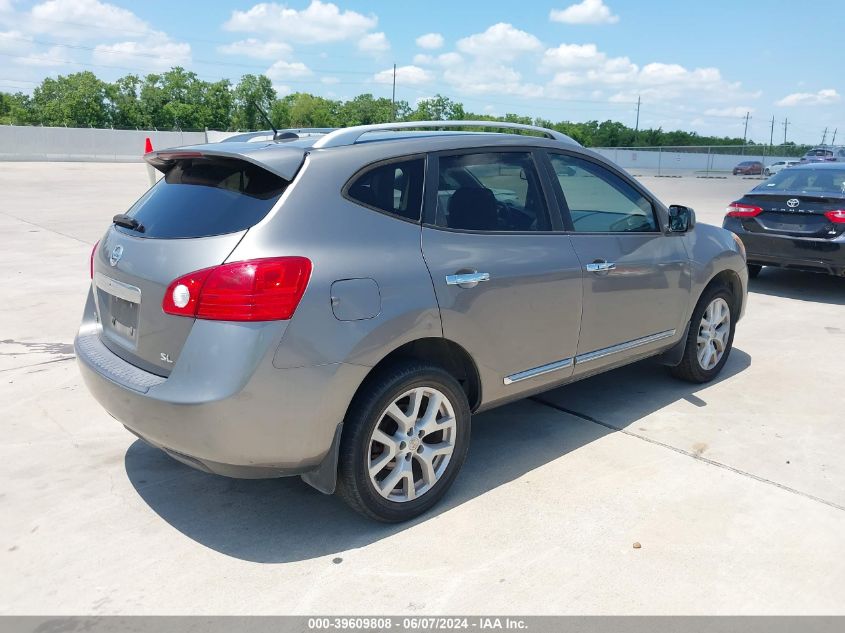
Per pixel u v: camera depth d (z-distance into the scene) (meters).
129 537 3.13
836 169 8.53
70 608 2.65
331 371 2.83
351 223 2.99
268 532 3.19
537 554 3.02
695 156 56.25
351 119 94.44
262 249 2.74
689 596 2.76
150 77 82.62
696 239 4.85
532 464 3.87
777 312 7.53
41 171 31.34
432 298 3.14
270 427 2.75
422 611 2.66
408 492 3.24
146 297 2.92
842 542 3.13
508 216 3.64
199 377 2.71
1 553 2.99
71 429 4.25
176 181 3.33
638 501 3.47
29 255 9.80
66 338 6.05
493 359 3.50
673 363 4.94
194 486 3.60
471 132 3.74
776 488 3.61
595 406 4.75
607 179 4.25
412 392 3.17
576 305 3.88
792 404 4.79
